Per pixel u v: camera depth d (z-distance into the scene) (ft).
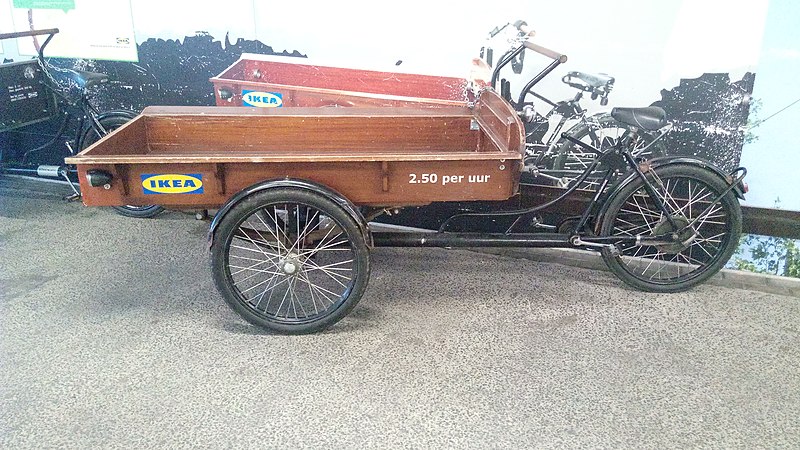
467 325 8.80
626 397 7.36
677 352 8.20
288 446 6.62
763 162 9.50
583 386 7.55
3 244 11.19
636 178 9.05
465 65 10.48
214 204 8.07
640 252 10.53
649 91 9.66
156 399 7.29
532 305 9.34
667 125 9.77
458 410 7.15
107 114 11.87
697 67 9.30
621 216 10.11
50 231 11.78
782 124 9.20
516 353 8.17
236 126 9.69
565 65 9.98
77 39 12.67
